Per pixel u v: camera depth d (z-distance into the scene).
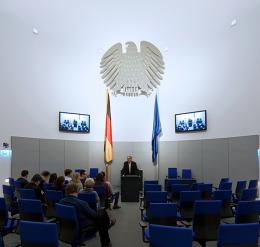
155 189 6.93
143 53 12.71
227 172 10.63
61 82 11.92
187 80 12.20
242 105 10.14
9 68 10.39
